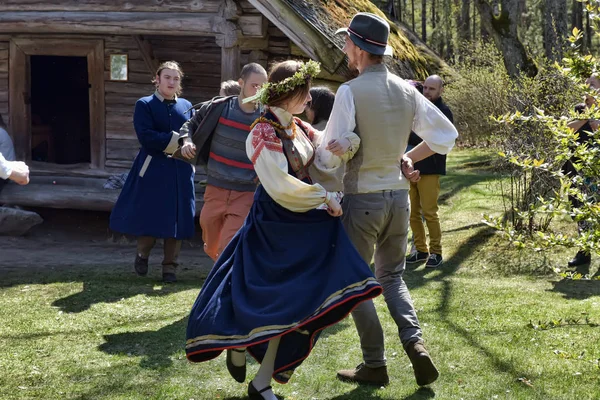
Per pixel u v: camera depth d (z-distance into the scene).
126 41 8.72
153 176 6.24
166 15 7.70
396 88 3.74
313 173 3.65
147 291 6.00
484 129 16.78
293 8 6.95
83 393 3.78
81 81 11.59
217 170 5.38
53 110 11.55
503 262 7.07
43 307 5.42
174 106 6.30
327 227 3.49
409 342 3.69
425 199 7.01
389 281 3.87
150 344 4.61
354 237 3.72
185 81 8.63
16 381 3.92
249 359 4.34
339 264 3.38
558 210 3.84
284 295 3.32
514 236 4.04
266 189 3.41
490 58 17.70
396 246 3.83
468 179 11.90
